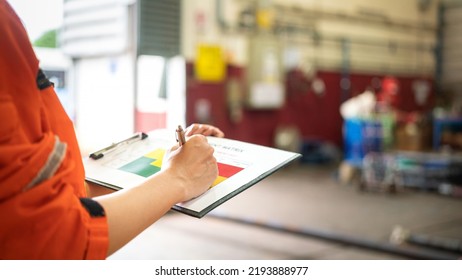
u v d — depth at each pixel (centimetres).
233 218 454
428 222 502
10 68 74
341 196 623
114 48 404
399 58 1062
